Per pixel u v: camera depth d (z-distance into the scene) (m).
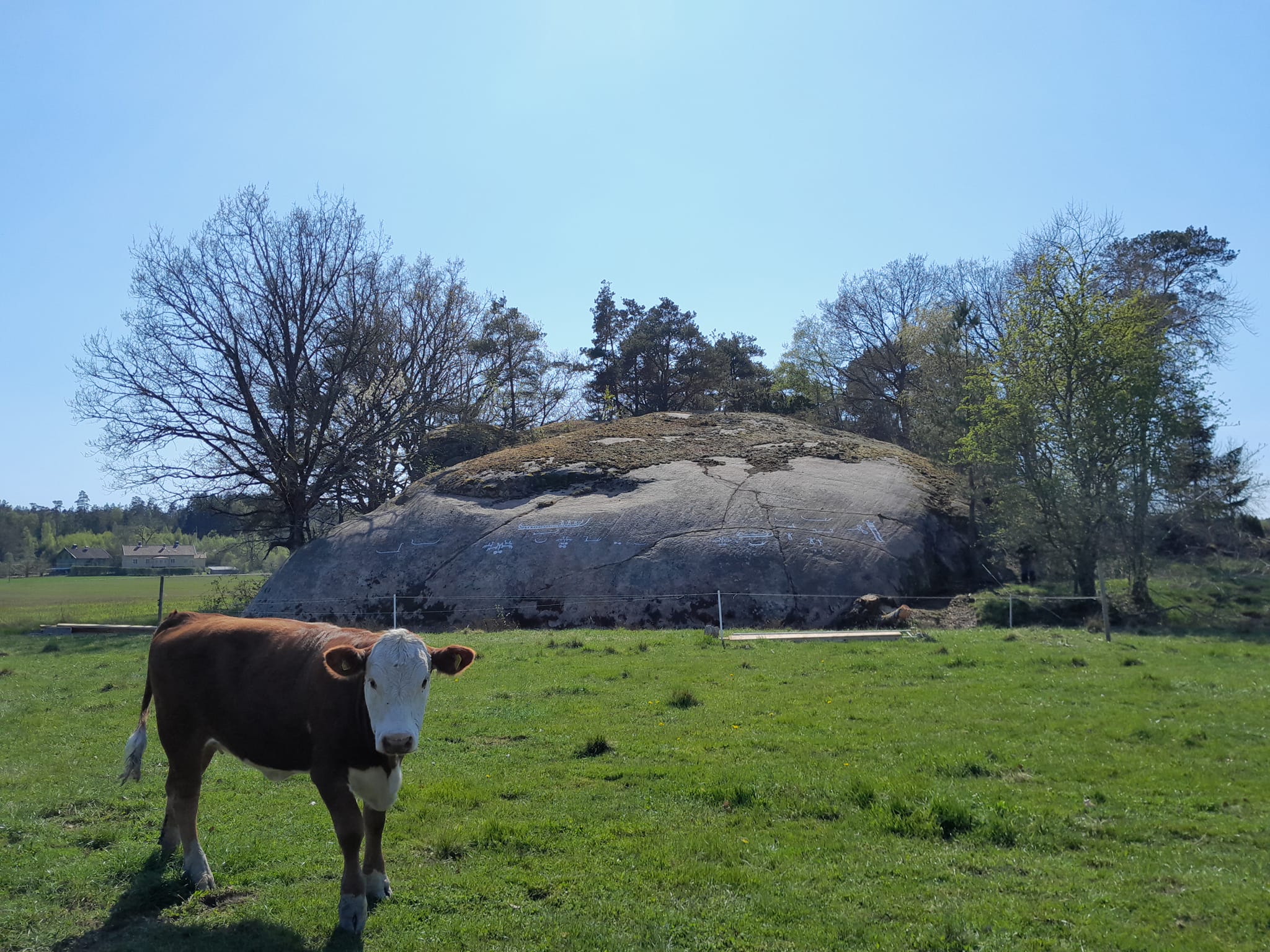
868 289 66.69
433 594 28.94
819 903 6.30
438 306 44.38
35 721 13.05
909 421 55.62
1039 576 31.03
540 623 27.16
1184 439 26.59
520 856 7.30
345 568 31.03
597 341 71.50
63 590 74.75
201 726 7.05
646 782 9.21
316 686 6.34
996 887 6.57
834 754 10.09
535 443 39.06
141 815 8.65
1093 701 12.54
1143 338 25.98
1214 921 5.94
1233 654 16.84
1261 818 7.86
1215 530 30.28
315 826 8.16
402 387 44.34
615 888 6.61
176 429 37.38
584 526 29.64
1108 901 6.28
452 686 14.70
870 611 25.17
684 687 14.00
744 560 27.55
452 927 6.01
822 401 73.25
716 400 70.62
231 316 38.00
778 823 8.00
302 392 39.78
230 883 6.93
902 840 7.54
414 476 46.12
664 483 31.86
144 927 6.18
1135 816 7.97
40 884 6.95
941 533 30.80
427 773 9.71
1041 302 27.03
